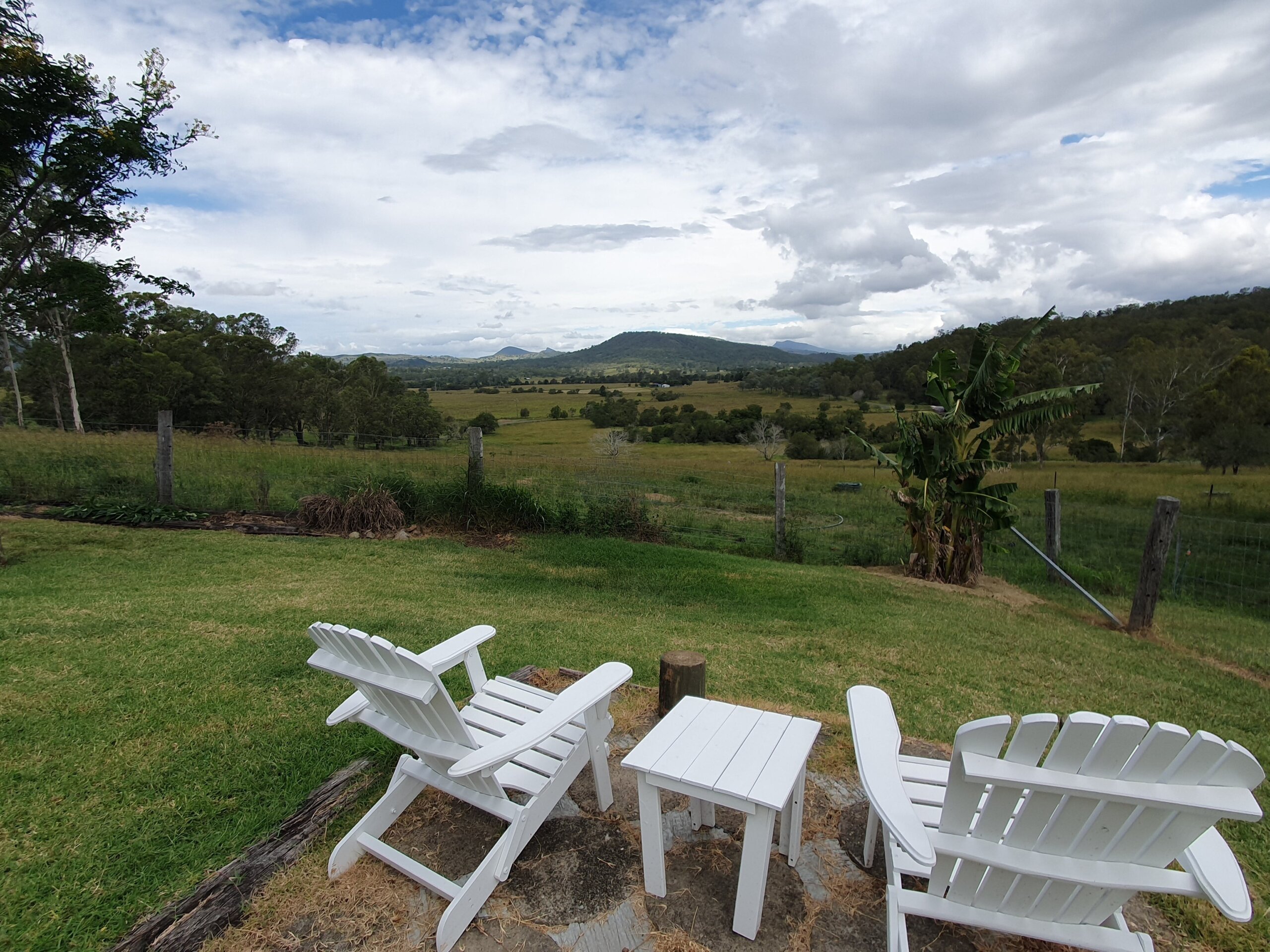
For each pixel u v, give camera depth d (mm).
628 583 7844
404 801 2779
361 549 8516
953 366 10164
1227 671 6238
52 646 4539
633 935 2279
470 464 10227
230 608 5652
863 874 2631
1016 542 12695
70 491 9672
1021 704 4836
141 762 3193
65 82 6766
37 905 2289
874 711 2389
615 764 3424
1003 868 1787
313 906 2350
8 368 26484
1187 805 1555
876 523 14453
